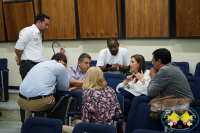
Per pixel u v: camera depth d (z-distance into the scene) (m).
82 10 4.34
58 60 2.72
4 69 4.22
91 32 4.38
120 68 3.50
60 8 4.49
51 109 2.53
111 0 4.14
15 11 4.66
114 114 2.14
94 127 1.60
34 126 1.77
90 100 2.10
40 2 4.57
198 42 3.97
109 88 2.20
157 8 4.01
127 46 4.29
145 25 4.11
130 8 4.16
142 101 2.15
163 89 2.16
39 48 3.29
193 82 2.75
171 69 2.15
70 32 4.50
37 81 2.49
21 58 3.23
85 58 2.95
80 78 2.98
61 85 2.57
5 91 4.26
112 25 4.23
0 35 4.88
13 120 3.87
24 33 3.17
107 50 3.62
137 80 2.72
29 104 2.49
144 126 2.05
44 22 3.27
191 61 4.02
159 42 4.13
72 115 2.28
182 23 3.95
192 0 3.85
